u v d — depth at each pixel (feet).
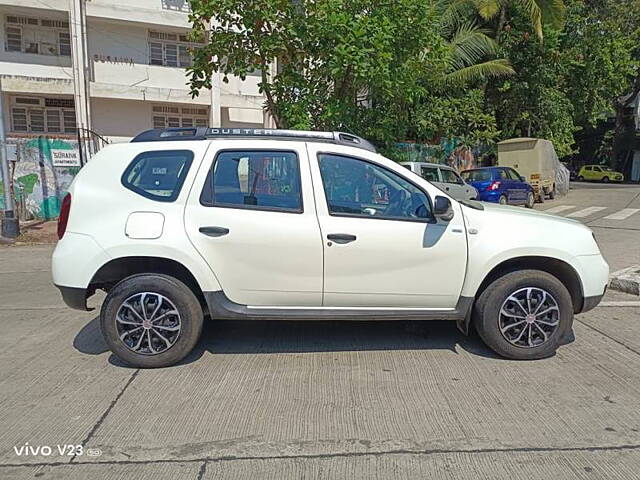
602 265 13.47
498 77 61.00
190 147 12.71
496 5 54.70
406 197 12.90
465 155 59.98
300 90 29.27
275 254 12.40
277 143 12.80
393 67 28.40
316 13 26.40
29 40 57.26
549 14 56.85
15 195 41.01
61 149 42.34
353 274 12.57
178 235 12.26
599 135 130.72
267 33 27.50
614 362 13.01
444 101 54.34
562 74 67.15
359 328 15.61
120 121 59.93
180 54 61.21
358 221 12.51
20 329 15.74
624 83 74.74
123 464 8.72
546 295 12.97
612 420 10.12
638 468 8.59
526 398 11.05
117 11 55.01
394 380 11.96
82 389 11.49
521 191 49.55
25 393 11.28
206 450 9.13
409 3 27.45
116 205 12.41
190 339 12.64
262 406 10.72
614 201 58.95
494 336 13.00
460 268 12.77
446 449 9.16
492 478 8.36
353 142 13.50
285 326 15.79
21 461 8.78
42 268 26.08
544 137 65.77
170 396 11.15
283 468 8.63
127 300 12.43
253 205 12.52
